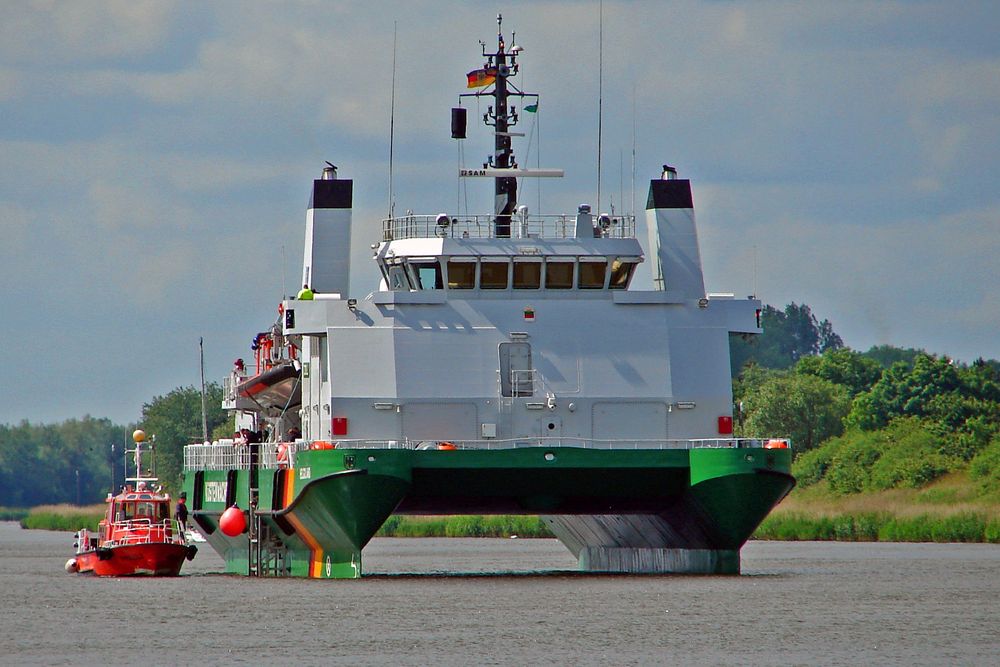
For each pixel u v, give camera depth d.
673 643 176.25
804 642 177.00
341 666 163.88
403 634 183.12
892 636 181.00
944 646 174.38
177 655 171.88
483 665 164.00
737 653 170.38
